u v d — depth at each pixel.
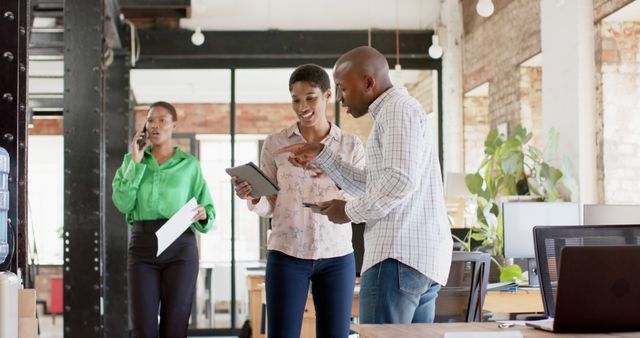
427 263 2.70
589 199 6.62
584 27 6.66
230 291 9.65
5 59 2.79
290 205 3.40
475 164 9.74
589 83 6.65
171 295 4.24
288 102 9.88
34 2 7.21
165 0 8.30
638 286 2.02
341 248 3.42
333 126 3.53
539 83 8.08
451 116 9.78
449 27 9.80
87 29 5.61
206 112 9.82
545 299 2.59
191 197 4.48
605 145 6.52
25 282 2.85
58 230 11.74
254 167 3.22
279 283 3.37
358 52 2.83
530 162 7.57
